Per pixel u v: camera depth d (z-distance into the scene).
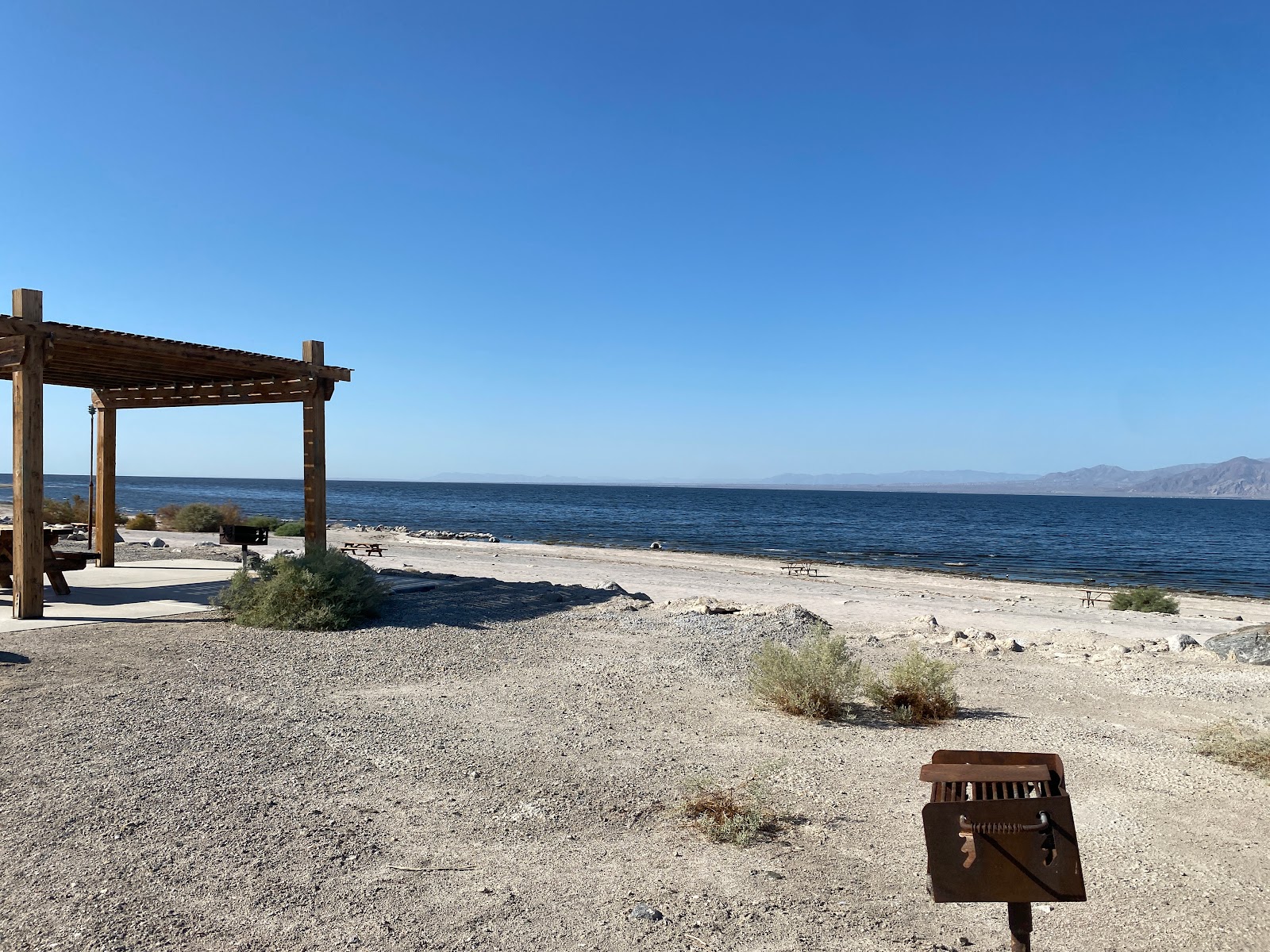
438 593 13.13
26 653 8.28
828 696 7.41
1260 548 56.00
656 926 3.67
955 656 10.68
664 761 6.03
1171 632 16.44
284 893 3.85
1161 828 5.00
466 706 7.28
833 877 4.24
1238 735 6.86
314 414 12.91
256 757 5.68
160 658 8.34
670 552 37.41
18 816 4.53
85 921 3.51
